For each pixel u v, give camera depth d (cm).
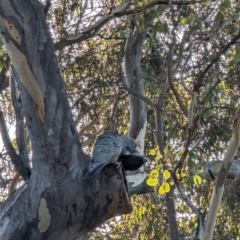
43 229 596
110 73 1177
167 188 665
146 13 849
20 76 574
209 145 1125
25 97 580
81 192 597
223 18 742
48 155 591
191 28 718
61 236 605
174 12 823
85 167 603
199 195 1141
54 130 586
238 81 1009
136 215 1201
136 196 1195
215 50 934
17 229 596
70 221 600
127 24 1070
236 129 643
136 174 777
